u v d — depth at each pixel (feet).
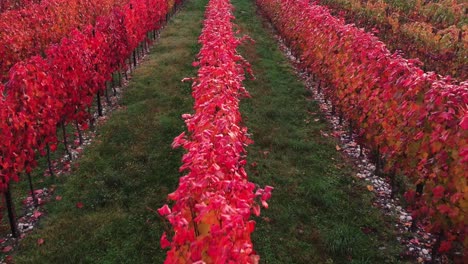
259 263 16.99
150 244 18.17
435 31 42.93
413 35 39.40
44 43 42.83
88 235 18.78
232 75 22.30
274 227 19.19
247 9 80.53
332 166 24.52
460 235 14.58
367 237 18.44
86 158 25.44
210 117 15.29
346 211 20.29
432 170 15.92
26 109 20.11
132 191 22.13
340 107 28.48
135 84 38.50
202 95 18.56
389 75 21.44
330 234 18.35
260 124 29.94
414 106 18.02
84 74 27.32
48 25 44.45
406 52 39.11
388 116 20.42
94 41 30.71
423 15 48.24
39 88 21.29
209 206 9.30
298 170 24.04
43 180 23.57
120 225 19.38
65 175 23.97
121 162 24.82
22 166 19.25
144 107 32.91
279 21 54.39
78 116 26.78
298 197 21.47
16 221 20.18
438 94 16.51
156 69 42.75
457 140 14.69
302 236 18.65
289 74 42.01
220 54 24.20
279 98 34.96
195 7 83.20
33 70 21.22
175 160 24.90
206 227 10.44
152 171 23.82
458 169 14.33
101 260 17.33
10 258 17.70
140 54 50.26
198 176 11.03
